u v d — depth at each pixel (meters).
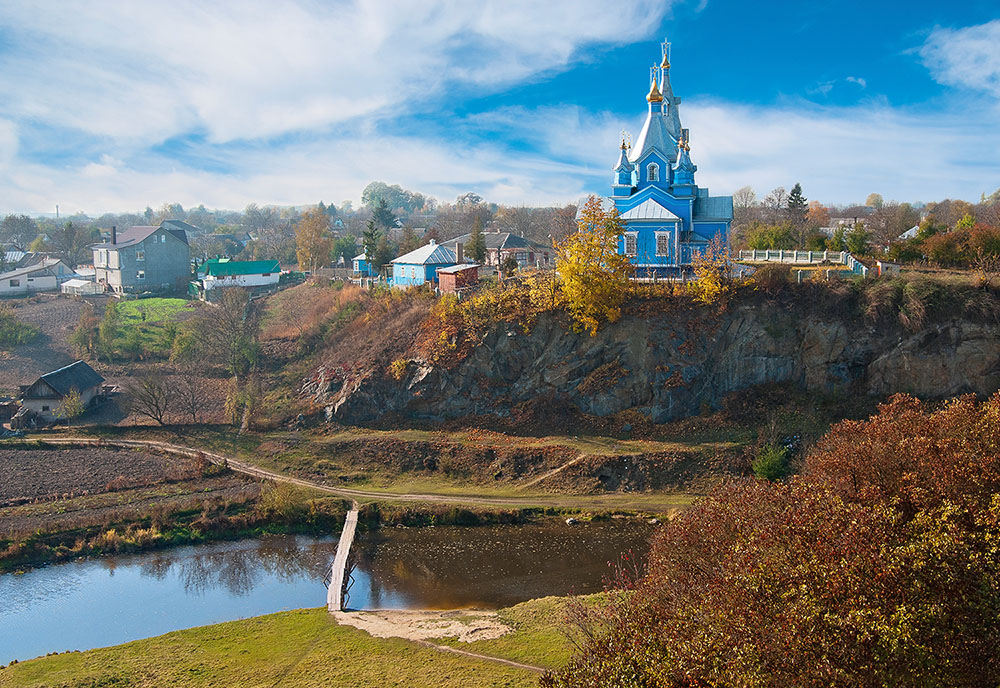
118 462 69.44
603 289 72.50
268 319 105.69
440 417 75.75
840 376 70.31
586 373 74.06
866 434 38.81
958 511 26.38
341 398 78.38
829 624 20.83
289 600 49.00
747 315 72.12
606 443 69.44
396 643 40.31
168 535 57.62
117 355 95.88
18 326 102.19
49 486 64.31
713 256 75.44
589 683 24.06
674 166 83.00
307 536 59.34
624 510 61.62
